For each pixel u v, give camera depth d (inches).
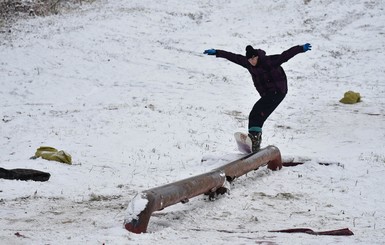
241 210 1003.3
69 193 1187.9
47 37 4138.8
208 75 3627.0
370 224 898.7
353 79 3612.2
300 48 1349.7
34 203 1049.5
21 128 2343.8
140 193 791.7
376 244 695.1
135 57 3887.8
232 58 1391.5
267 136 2285.9
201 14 5364.2
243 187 1222.3
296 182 1294.3
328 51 4311.0
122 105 2780.5
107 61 3720.5
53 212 965.2
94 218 908.0
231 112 2770.7
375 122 2522.1
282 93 1403.8
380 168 1423.5
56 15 4906.5
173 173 1477.6
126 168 1610.5
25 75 3344.0
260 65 1380.4
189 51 4183.1
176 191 858.1
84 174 1456.7
